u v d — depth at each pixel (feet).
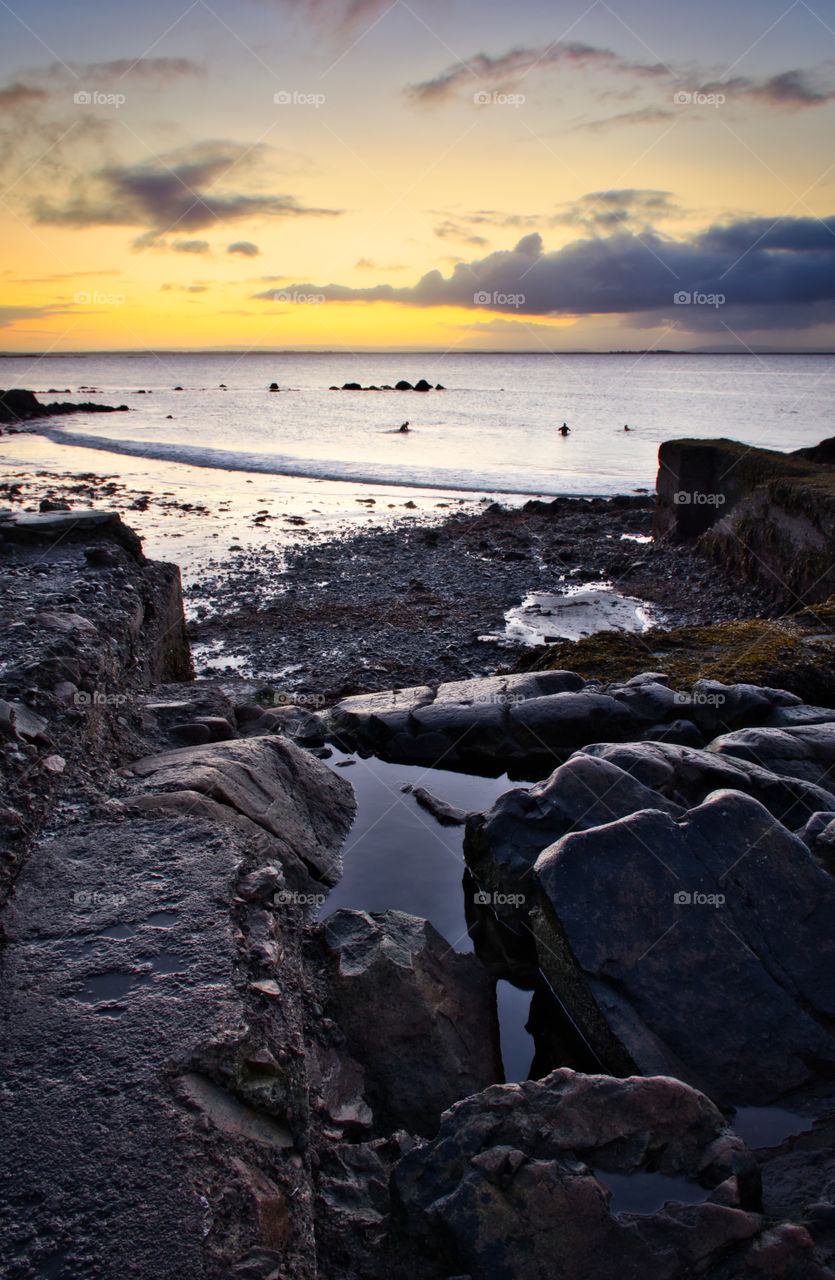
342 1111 10.38
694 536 51.08
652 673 23.90
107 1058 8.73
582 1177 8.17
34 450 104.27
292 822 17.28
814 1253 7.84
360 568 47.50
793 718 20.48
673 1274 7.63
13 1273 6.61
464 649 34.09
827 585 35.27
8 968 10.14
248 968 10.52
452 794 20.88
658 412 151.84
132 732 19.45
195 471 86.48
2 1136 7.81
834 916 12.49
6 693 16.07
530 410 164.14
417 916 15.35
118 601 24.58
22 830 12.92
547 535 56.13
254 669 32.27
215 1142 7.88
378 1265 8.05
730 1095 11.01
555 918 12.58
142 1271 6.68
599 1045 11.82
